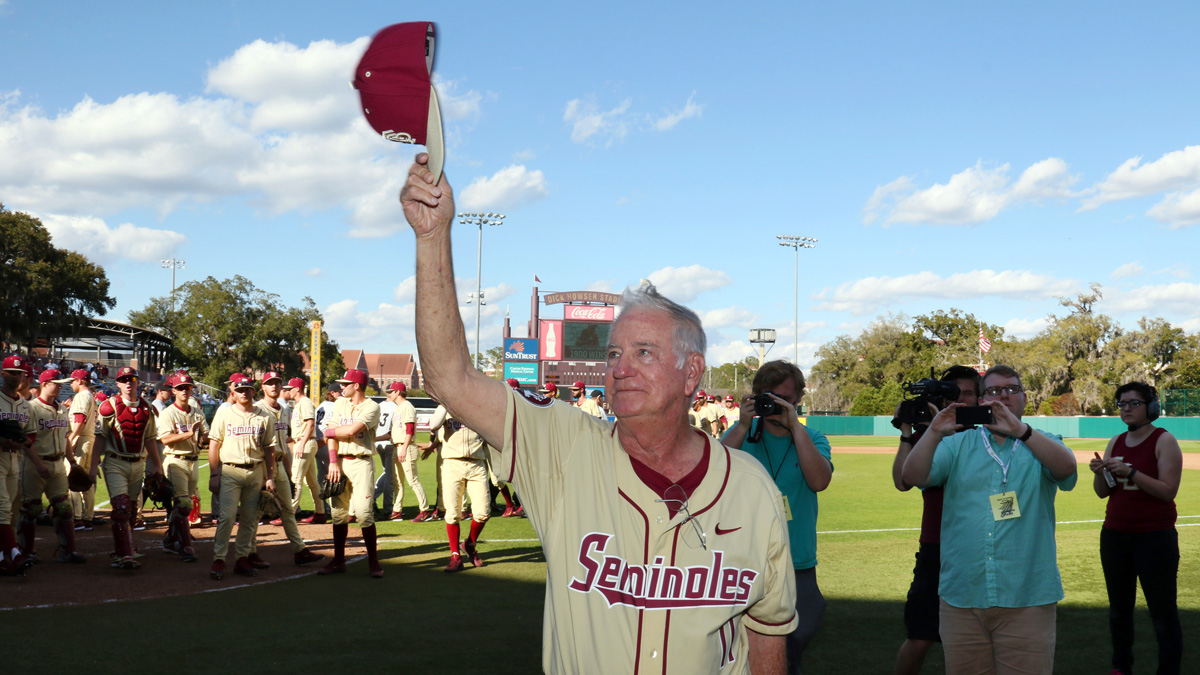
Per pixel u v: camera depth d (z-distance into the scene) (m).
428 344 1.77
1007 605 3.56
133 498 8.45
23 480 8.05
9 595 6.77
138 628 5.85
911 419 4.32
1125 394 4.98
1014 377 3.82
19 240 46.97
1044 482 3.66
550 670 1.87
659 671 1.74
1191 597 6.95
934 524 4.34
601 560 1.80
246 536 7.79
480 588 7.29
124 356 60.47
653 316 1.88
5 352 48.16
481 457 8.27
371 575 7.80
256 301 70.06
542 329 47.28
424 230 1.71
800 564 3.90
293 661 5.13
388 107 1.61
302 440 10.77
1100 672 5.05
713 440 2.01
